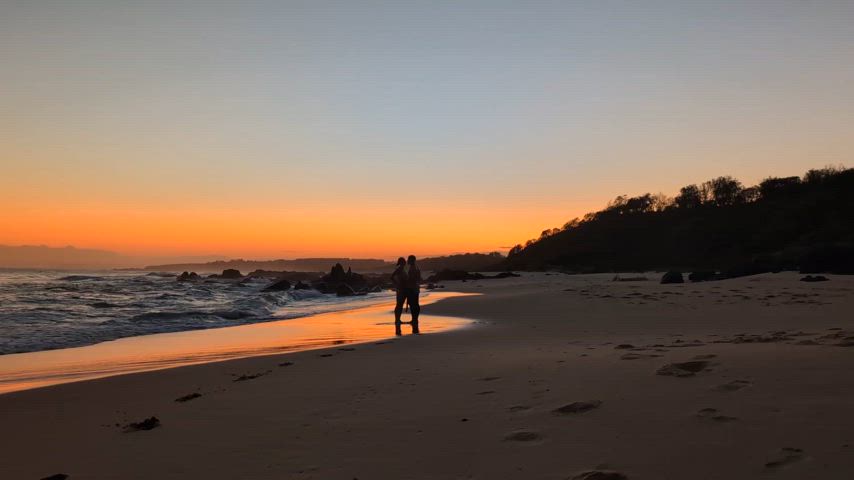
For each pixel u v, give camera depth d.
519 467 3.38
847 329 8.73
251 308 25.03
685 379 5.20
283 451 4.11
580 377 5.74
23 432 5.14
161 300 29.66
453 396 5.44
